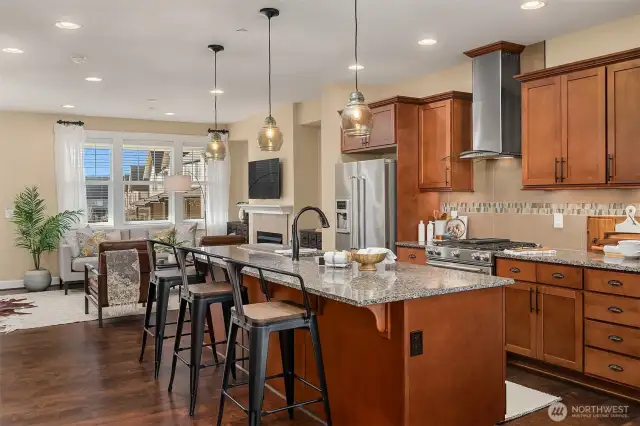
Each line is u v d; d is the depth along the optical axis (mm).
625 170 3760
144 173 9289
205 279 4301
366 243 5762
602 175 3896
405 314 2523
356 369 2871
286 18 4016
